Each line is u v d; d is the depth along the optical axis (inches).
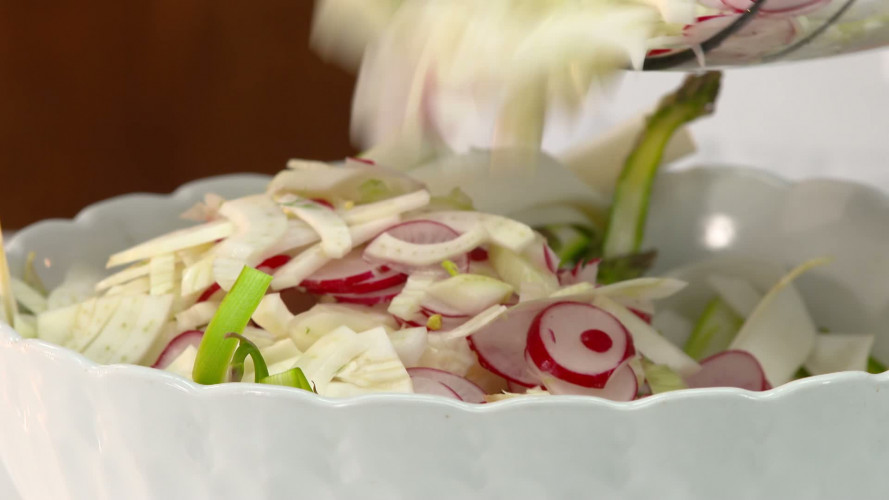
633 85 36.9
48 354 19.6
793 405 18.9
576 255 26.5
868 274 25.8
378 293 21.9
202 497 19.3
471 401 20.8
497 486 18.9
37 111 46.4
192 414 19.0
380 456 18.8
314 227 22.1
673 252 27.5
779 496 19.2
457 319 21.5
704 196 27.6
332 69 47.5
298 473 19.0
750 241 27.3
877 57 36.4
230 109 47.9
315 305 21.8
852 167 35.9
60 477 20.1
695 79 27.0
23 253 24.7
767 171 27.4
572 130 22.3
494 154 24.1
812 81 37.5
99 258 25.8
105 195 48.4
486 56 22.1
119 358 21.6
